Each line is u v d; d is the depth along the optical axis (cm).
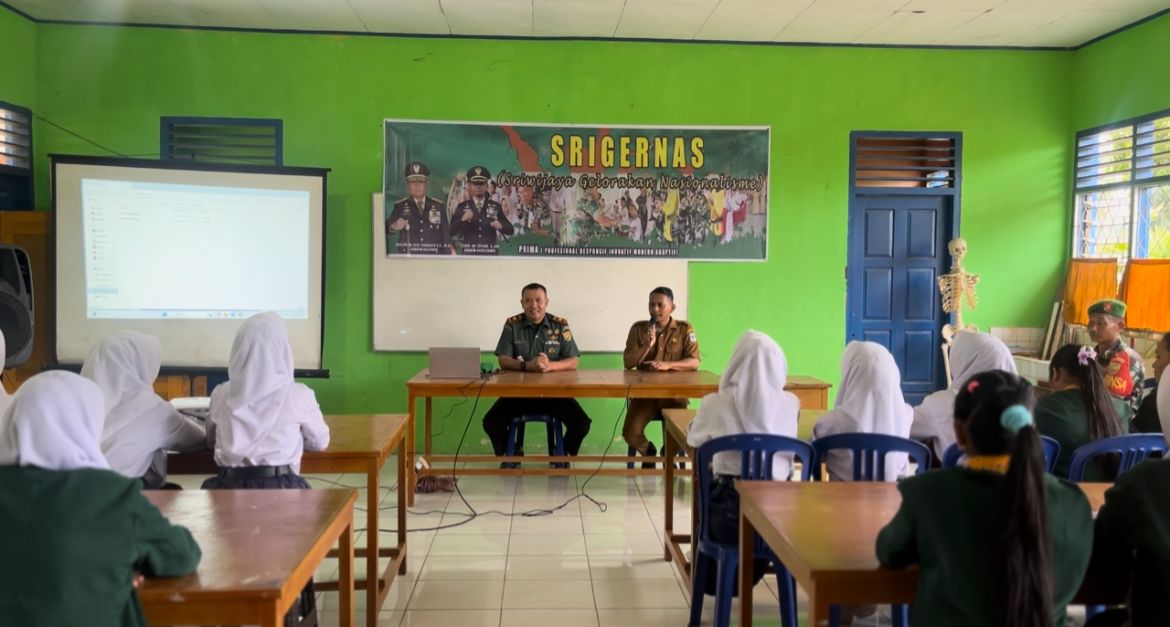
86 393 160
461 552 360
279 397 255
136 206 492
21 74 503
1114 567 168
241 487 247
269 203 507
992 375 153
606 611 298
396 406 548
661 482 485
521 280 548
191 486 441
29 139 513
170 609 152
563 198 548
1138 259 486
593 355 555
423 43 537
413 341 545
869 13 485
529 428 559
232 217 503
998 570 141
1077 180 558
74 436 155
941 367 573
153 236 495
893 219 569
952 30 519
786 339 562
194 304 503
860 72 554
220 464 250
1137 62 501
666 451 351
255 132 534
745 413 268
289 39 530
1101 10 477
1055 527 148
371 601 272
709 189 553
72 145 523
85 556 140
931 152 565
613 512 424
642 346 496
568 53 543
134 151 527
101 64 521
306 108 534
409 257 543
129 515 145
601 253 551
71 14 503
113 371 256
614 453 559
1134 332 488
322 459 270
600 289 552
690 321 558
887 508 202
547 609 300
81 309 489
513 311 549
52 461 149
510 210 546
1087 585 173
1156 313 472
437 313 546
